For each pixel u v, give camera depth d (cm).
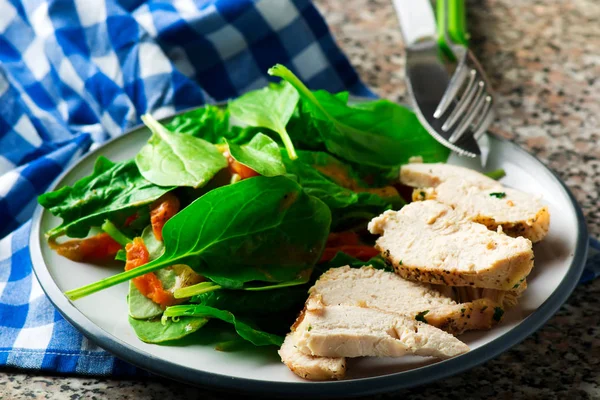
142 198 52
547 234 52
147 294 49
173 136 53
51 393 48
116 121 66
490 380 48
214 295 49
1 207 60
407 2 69
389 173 56
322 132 55
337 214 54
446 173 55
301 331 47
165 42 67
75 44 68
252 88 69
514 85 71
